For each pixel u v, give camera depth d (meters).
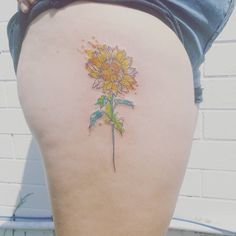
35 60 0.30
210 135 0.71
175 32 0.31
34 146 0.80
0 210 0.84
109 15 0.29
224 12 0.36
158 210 0.30
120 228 0.29
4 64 0.78
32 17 0.31
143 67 0.29
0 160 0.82
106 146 0.29
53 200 0.30
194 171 0.72
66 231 0.30
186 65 0.31
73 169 0.29
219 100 0.69
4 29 0.76
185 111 0.31
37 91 0.30
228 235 0.70
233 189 0.71
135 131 0.29
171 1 0.31
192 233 0.73
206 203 0.73
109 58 0.29
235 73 0.68
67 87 0.29
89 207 0.29
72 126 0.29
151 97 0.29
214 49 0.68
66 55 0.29
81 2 0.30
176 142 0.30
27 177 0.81
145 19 0.30
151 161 0.29
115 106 0.29
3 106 0.80
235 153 0.70
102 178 0.29
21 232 0.82
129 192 0.29
